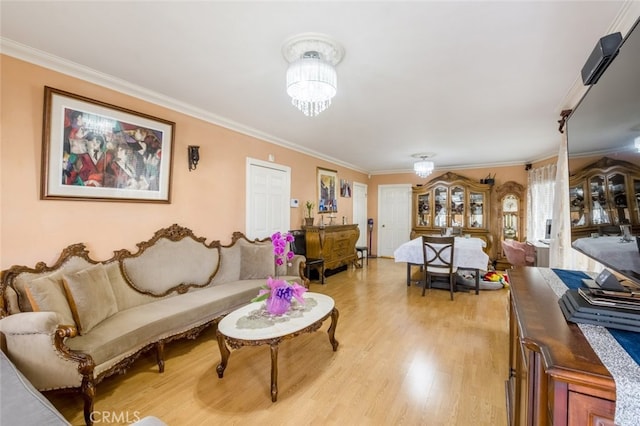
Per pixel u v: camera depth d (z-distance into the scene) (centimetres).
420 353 247
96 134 239
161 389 198
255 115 337
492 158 579
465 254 409
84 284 200
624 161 100
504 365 228
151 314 225
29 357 162
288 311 225
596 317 90
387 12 158
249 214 395
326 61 196
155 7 157
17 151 200
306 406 180
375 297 407
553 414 72
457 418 170
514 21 164
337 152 540
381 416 172
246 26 173
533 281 150
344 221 658
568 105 288
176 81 250
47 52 205
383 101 286
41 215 211
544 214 524
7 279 186
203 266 311
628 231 96
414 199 691
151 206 282
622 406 61
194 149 315
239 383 205
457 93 266
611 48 113
